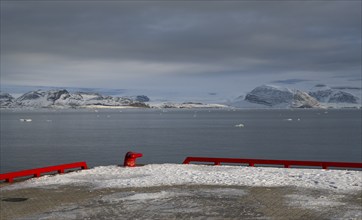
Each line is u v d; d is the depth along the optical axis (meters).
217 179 19.47
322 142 87.62
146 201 14.77
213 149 74.25
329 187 17.25
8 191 17.02
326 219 12.14
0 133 113.75
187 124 167.62
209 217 12.42
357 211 13.09
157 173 21.78
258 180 19.06
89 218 12.45
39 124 166.88
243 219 12.16
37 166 53.16
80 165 23.62
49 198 15.55
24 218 12.59
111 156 63.44
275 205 14.02
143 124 167.12
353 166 22.09
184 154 66.31
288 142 88.06
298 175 20.44
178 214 12.82
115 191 16.81
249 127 146.88
